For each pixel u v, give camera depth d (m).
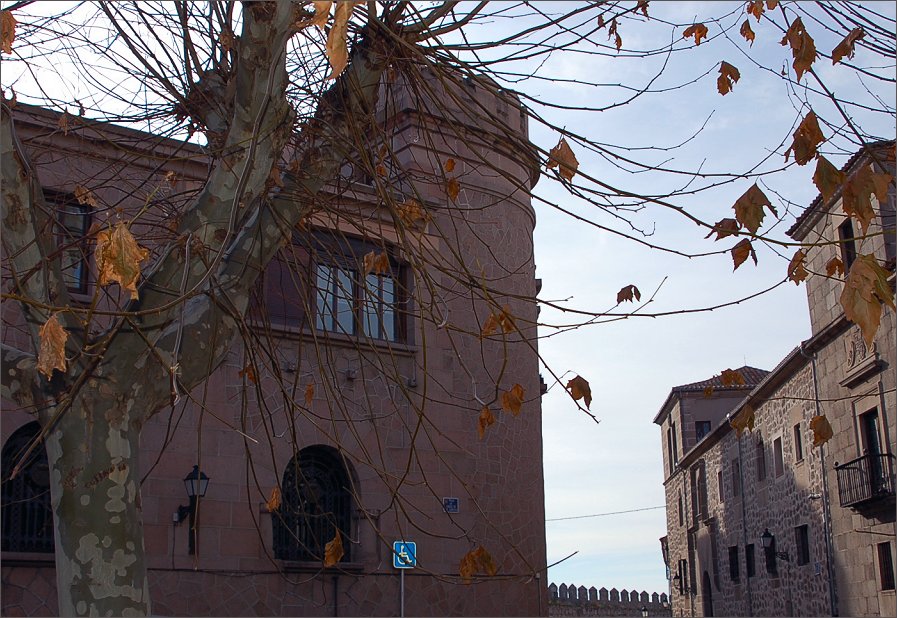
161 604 13.82
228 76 6.79
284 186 6.34
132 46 6.57
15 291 5.35
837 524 24.41
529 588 17.34
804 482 27.12
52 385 5.05
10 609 12.52
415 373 16.64
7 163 5.23
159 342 5.37
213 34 6.78
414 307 16.59
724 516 37.88
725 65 6.34
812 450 26.23
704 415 44.94
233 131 5.78
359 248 15.48
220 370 14.99
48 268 5.24
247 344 6.78
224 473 14.70
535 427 18.41
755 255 5.47
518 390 6.27
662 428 52.47
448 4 6.35
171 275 5.50
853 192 4.40
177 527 14.17
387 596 15.76
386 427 16.20
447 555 16.45
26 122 10.46
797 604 28.23
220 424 14.77
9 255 5.18
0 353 5.18
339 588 15.37
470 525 16.86
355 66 6.52
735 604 36.22
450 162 7.48
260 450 15.02
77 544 4.92
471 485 16.94
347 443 15.78
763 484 31.97
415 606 15.95
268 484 15.00
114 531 5.00
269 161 5.89
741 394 44.00
